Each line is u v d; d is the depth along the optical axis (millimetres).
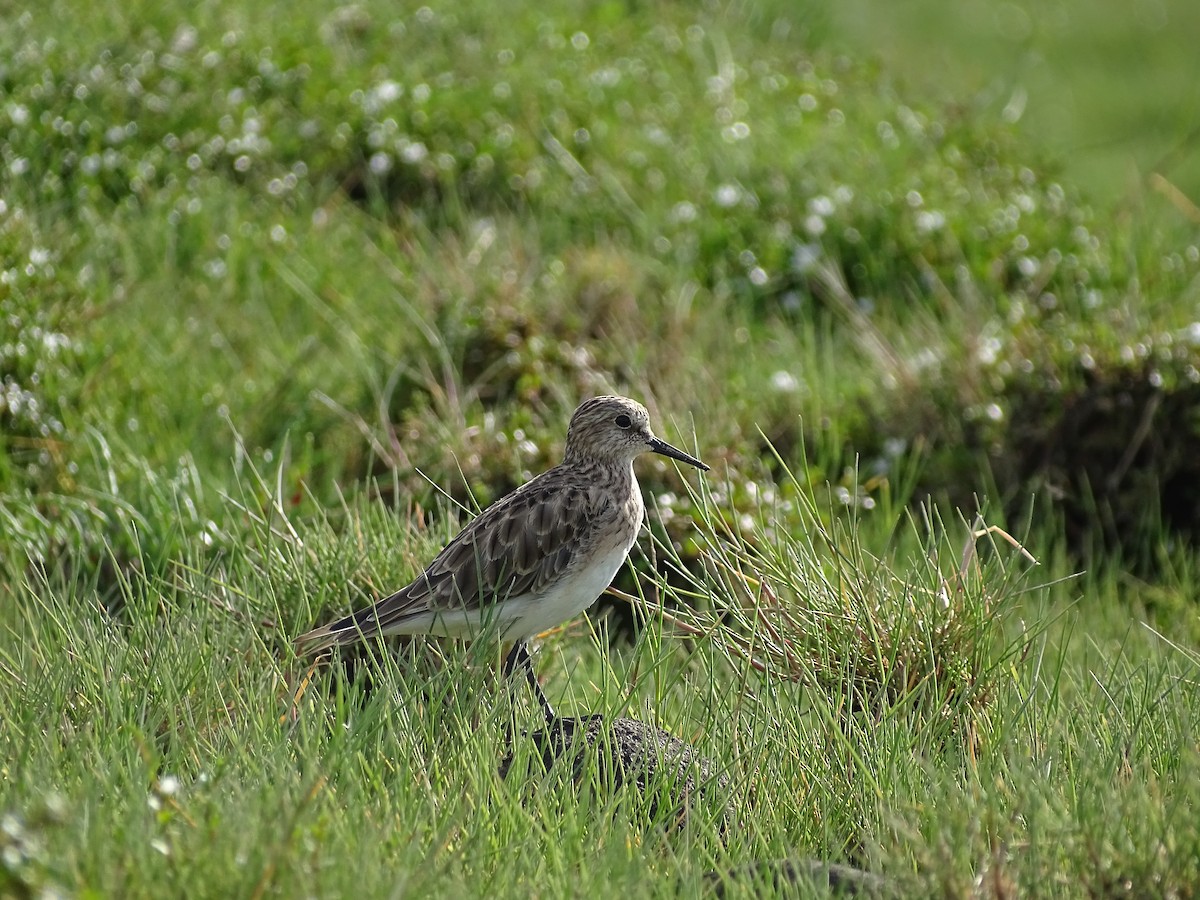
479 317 14977
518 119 19953
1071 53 34250
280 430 13695
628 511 10422
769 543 10820
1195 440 14703
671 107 21266
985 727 9117
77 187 16812
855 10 32219
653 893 7250
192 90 18891
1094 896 7168
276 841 6711
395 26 21469
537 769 8492
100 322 14594
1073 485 14742
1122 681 9883
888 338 16562
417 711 8812
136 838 6582
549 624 10250
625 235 18094
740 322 16875
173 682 8781
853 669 9633
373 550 10938
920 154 21359
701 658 9906
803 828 8281
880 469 14375
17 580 10719
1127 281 17750
